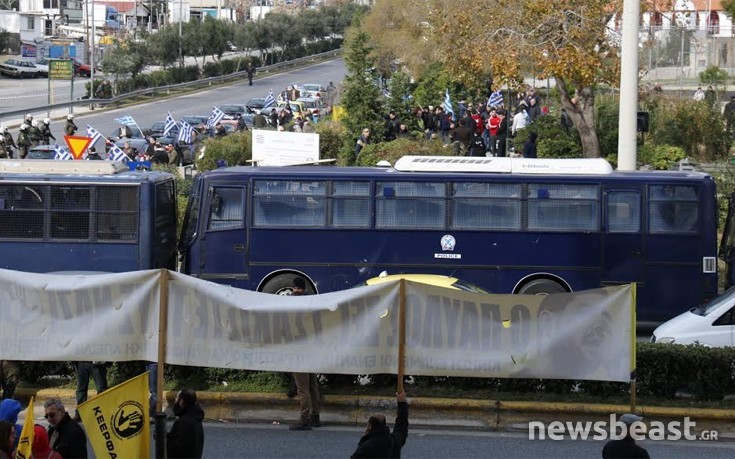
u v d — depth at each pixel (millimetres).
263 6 169750
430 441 14648
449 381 16156
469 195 22797
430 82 57531
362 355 14031
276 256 22969
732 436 14992
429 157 23062
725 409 15250
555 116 44875
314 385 15141
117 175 22984
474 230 22734
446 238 22797
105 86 83375
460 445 14461
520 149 40812
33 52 110688
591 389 15883
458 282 17219
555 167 22719
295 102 65000
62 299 14211
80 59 109812
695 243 22438
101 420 10758
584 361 13867
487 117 46906
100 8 139000
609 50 36906
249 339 14078
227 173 23078
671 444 14711
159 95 88312
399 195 22875
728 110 43000
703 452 14266
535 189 22672
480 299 13875
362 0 166000
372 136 42688
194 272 23188
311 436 14766
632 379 13805
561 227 22641
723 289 26422
